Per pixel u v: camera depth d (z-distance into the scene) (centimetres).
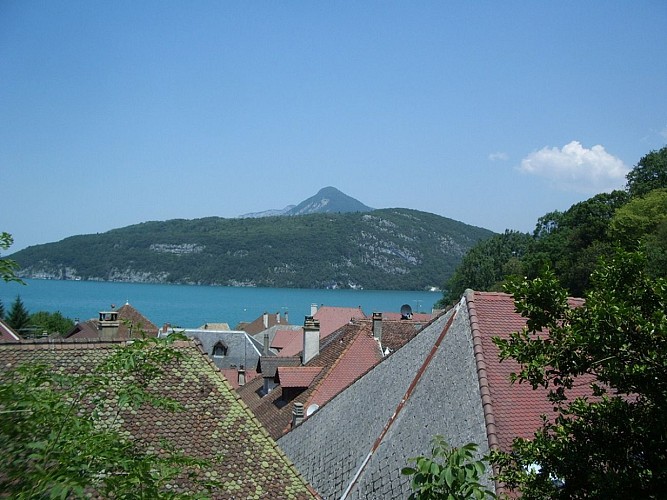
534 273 8969
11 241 961
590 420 872
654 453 792
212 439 1464
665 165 9412
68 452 819
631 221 7112
